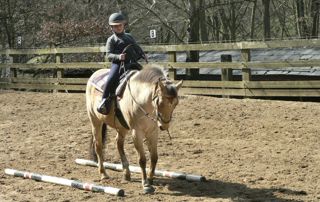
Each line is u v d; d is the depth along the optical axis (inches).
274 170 325.4
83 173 335.6
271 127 451.5
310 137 410.6
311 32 1153.4
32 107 625.0
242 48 587.2
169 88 249.9
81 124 508.4
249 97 597.3
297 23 1178.0
